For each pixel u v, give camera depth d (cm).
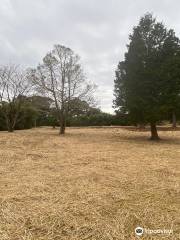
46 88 2681
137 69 1958
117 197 545
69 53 2697
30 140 1697
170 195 561
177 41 2030
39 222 429
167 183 656
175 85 1914
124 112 2088
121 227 412
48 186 626
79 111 2823
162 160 998
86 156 1086
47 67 2680
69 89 2711
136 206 496
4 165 882
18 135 2103
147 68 1934
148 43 2031
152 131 2073
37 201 521
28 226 417
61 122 2691
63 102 2691
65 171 794
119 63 2147
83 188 611
